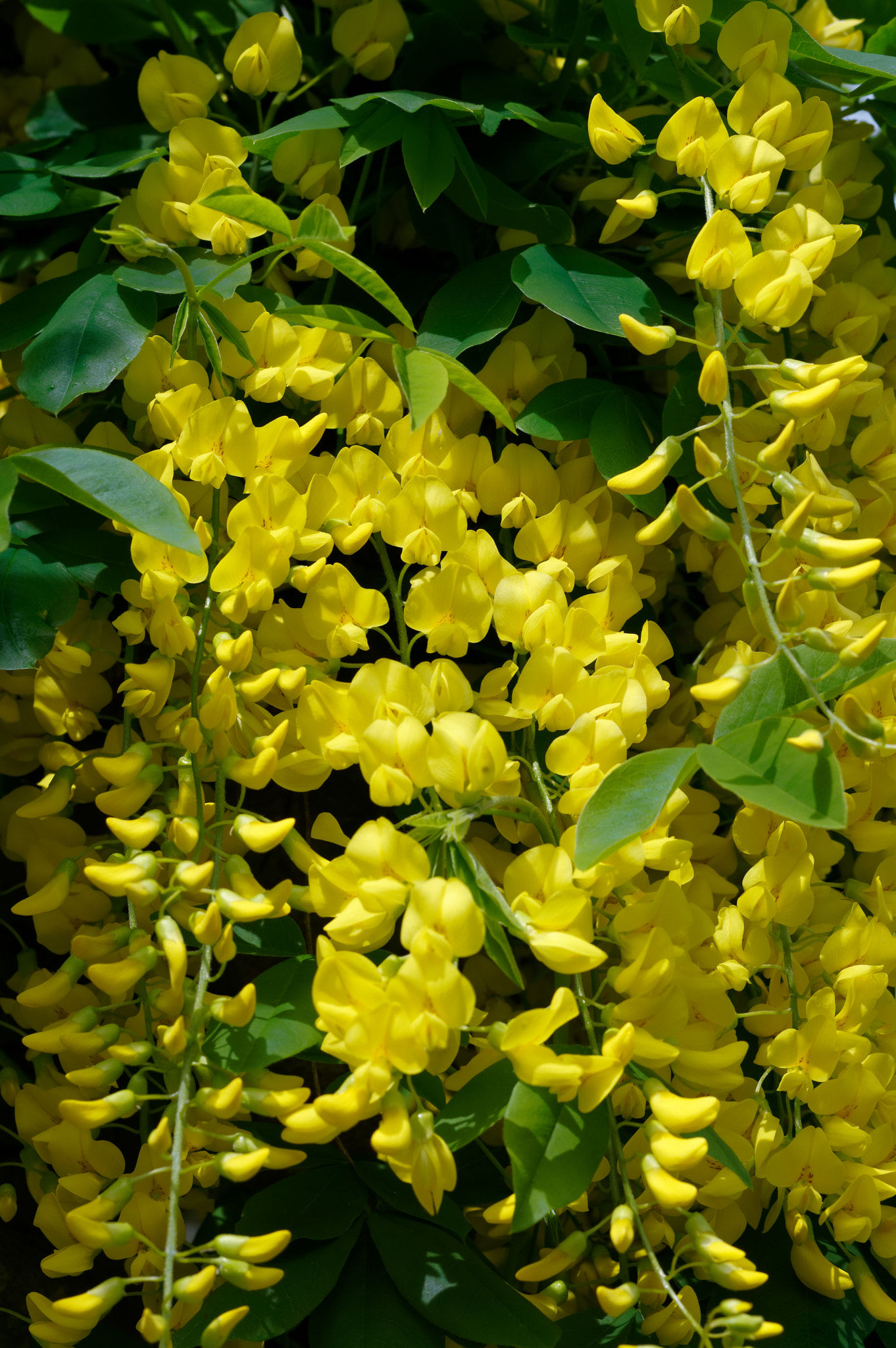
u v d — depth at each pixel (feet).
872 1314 4.09
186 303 4.09
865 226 4.42
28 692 4.31
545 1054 3.89
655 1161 3.92
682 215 4.33
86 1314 3.89
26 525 4.20
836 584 3.94
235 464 4.07
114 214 4.24
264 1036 3.98
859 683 3.94
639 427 4.21
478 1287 4.02
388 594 4.40
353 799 4.46
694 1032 4.05
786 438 3.97
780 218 4.09
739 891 4.25
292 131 4.18
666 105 4.41
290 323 4.17
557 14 4.47
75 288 4.23
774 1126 4.07
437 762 3.94
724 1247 3.91
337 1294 4.05
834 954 4.10
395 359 4.07
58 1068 4.24
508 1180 4.16
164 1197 4.09
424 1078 4.05
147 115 4.27
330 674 4.11
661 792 3.90
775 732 3.89
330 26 4.58
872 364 4.30
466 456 4.16
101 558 4.19
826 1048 4.06
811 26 4.52
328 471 4.14
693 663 4.36
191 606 4.10
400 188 4.40
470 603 4.07
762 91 4.11
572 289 4.18
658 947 4.00
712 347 4.07
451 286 4.23
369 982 3.90
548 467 4.18
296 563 4.19
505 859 4.17
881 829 4.17
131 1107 3.96
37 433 4.28
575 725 4.01
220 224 4.13
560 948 3.89
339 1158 4.17
